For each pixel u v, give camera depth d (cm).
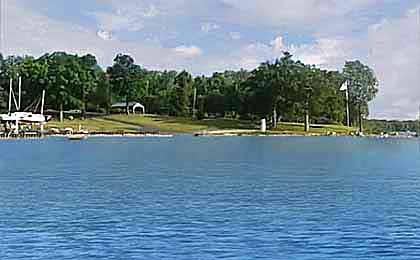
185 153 8938
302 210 3375
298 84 17338
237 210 3375
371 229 2855
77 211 3322
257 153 9062
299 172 5806
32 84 18000
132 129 16975
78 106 18175
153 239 2656
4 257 2381
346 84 19312
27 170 5831
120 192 4125
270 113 17938
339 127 19288
